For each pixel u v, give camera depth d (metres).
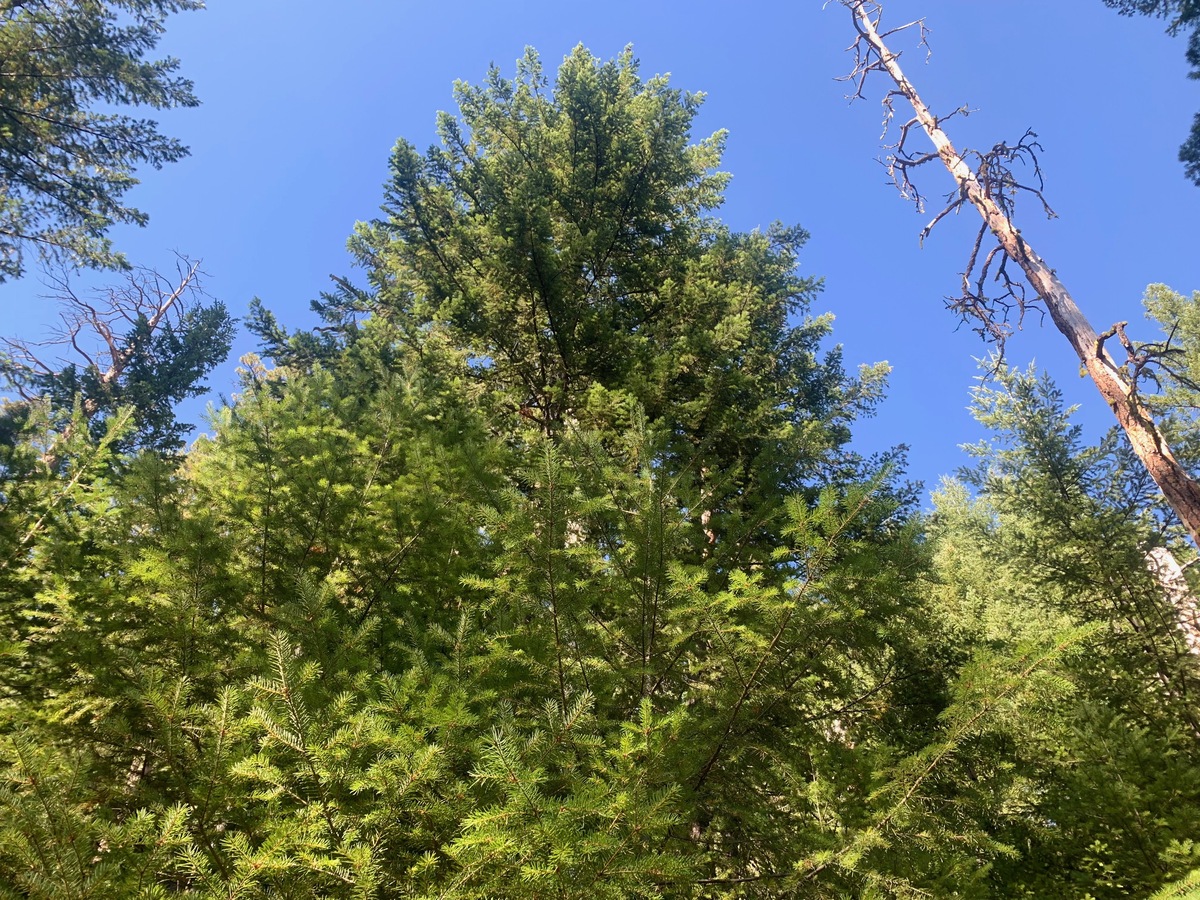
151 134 13.68
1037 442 10.68
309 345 11.70
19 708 4.02
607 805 2.88
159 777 3.85
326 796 3.05
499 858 2.76
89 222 13.69
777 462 7.04
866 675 6.99
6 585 5.05
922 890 3.55
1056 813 5.75
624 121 12.34
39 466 5.71
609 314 10.08
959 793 4.52
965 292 10.66
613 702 5.00
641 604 4.83
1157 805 5.41
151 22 13.84
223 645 4.54
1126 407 8.35
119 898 2.57
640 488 4.74
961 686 3.48
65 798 2.81
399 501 5.88
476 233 10.36
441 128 12.43
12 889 2.62
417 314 9.26
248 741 3.34
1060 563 10.10
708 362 9.34
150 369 14.30
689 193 14.33
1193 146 12.55
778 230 13.31
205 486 6.20
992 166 10.50
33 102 13.21
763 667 4.47
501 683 4.29
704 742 4.48
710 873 4.64
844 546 4.28
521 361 10.20
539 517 4.23
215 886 2.64
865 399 11.41
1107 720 6.15
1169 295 21.84
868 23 12.84
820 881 3.87
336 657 4.04
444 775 3.22
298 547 5.78
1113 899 5.22
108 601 4.53
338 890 3.03
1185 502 7.61
